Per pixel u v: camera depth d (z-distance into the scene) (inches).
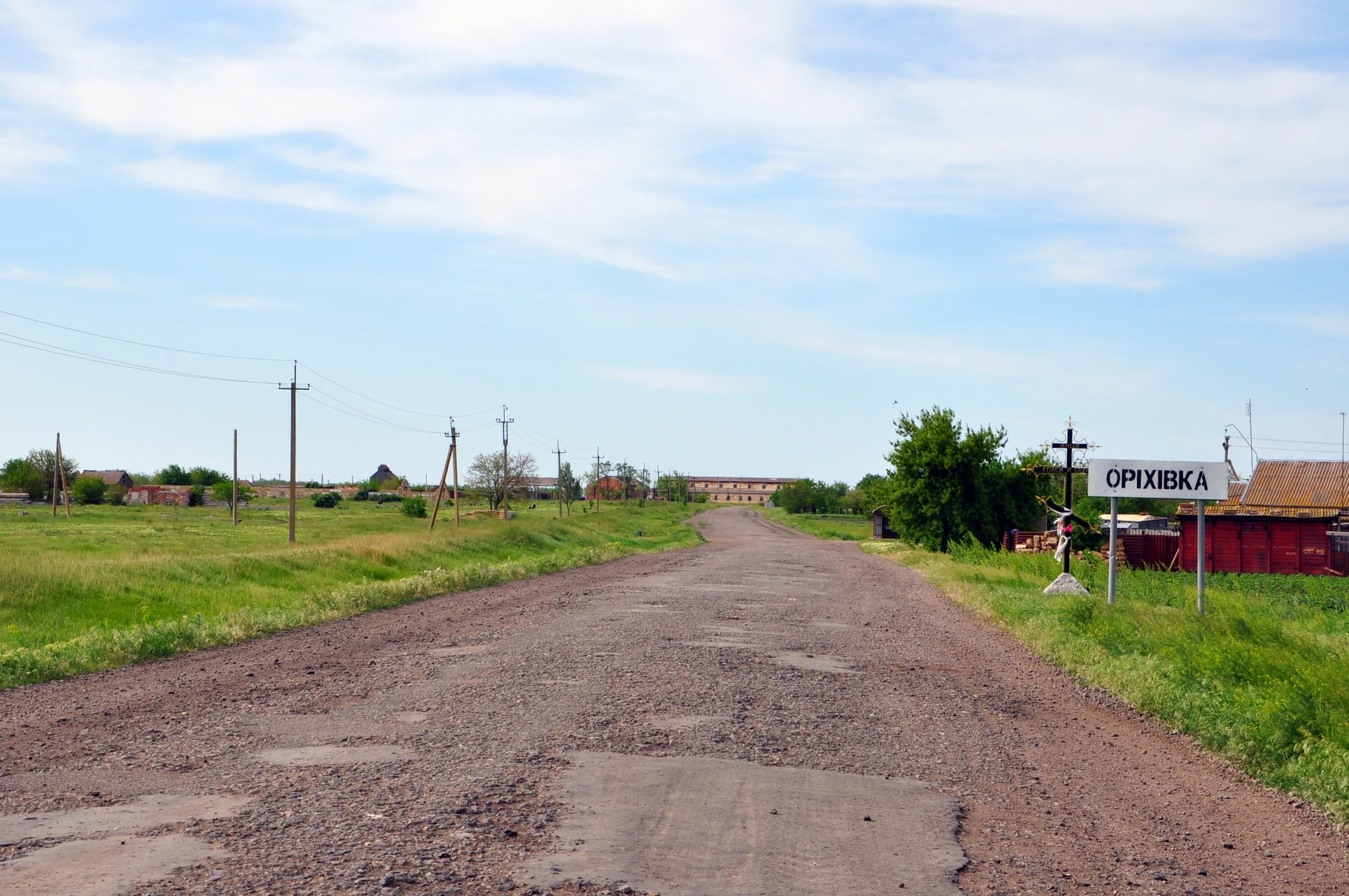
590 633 584.1
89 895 170.6
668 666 456.8
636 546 2127.2
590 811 230.2
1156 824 248.8
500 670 442.6
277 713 346.3
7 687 418.0
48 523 2497.5
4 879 178.4
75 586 785.6
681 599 829.8
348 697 378.6
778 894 182.4
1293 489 2172.7
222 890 173.3
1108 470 704.4
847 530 3809.1
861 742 320.5
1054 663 528.7
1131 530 1553.9
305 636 596.7
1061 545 981.2
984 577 1096.8
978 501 1806.1
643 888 181.3
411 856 193.3
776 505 7691.9
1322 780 280.4
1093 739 348.8
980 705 397.7
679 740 308.5
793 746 308.2
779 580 1096.2
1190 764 318.7
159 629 554.6
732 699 379.9
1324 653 473.1
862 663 497.7
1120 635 543.8
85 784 250.2
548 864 192.1
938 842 219.8
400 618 700.0
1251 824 254.1
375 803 230.7
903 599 906.7
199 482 5625.0
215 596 856.3
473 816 221.6
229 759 277.6
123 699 381.7
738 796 248.5
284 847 198.1
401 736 308.3
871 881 192.4
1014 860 211.5
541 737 306.8
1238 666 431.5
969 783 277.1
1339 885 209.0
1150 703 401.4
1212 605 701.3
